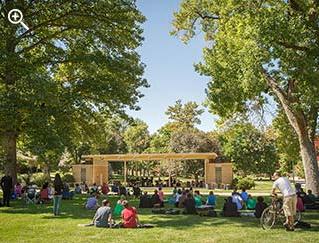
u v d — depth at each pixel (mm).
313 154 23688
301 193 18859
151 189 40562
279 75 19812
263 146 58781
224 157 59875
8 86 21516
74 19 25984
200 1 27266
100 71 26641
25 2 24766
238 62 20422
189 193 17922
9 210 19281
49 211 18828
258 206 15844
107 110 28516
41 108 21719
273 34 17781
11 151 25719
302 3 18656
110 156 45438
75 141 30641
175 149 60719
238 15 19875
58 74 27797
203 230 12891
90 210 19266
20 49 26938
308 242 10766
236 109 24844
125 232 12625
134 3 26562
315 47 18328
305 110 24094
